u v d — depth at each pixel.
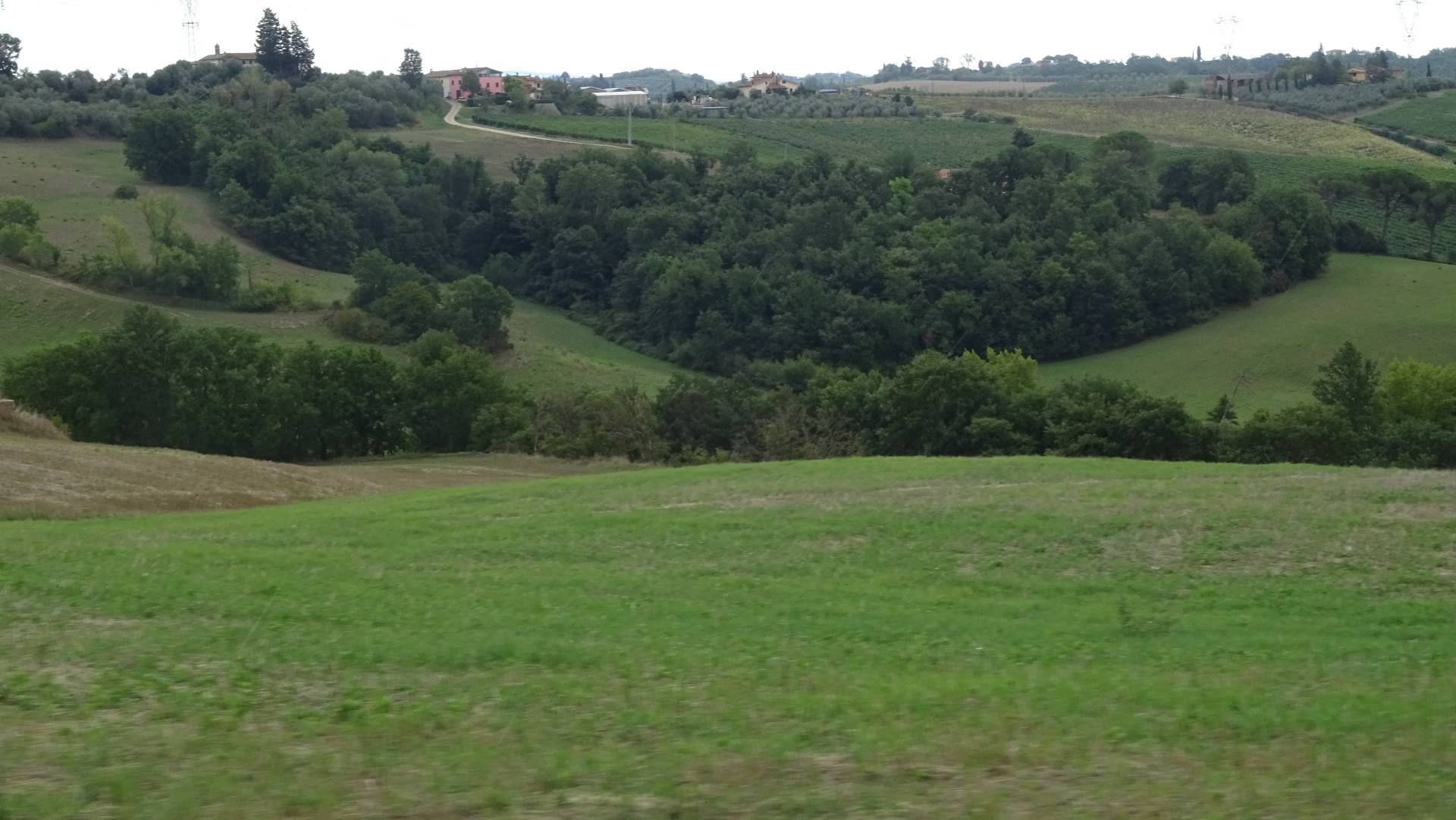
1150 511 22.31
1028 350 82.12
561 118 160.62
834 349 82.69
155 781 7.35
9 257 89.25
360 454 66.12
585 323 101.00
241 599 14.73
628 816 6.83
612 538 21.61
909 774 7.57
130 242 88.75
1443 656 13.05
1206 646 13.47
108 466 34.06
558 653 11.77
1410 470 28.48
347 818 6.80
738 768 7.61
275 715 9.16
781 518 23.00
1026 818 6.84
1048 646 13.34
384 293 88.81
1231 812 6.99
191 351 60.62
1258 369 75.56
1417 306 82.75
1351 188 98.12
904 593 17.08
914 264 85.88
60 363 59.00
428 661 11.32
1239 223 89.56
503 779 7.39
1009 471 29.27
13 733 8.41
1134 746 8.39
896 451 58.84
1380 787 7.47
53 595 14.66
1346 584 17.69
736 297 87.75
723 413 62.00
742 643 13.00
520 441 61.72
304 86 155.50
